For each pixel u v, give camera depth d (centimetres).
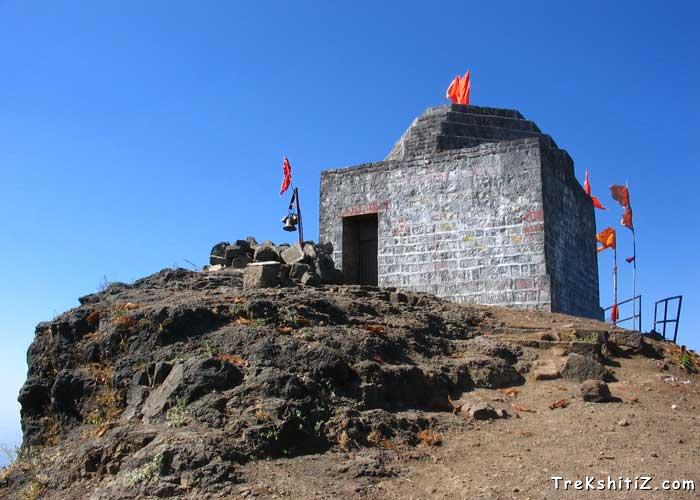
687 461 771
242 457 745
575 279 1855
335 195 1975
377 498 688
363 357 968
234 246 1605
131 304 1112
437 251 1786
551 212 1728
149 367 936
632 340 1256
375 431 833
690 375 1168
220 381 864
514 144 1736
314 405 841
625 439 840
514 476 741
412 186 1858
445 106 2081
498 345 1152
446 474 753
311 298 1141
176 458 727
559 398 1001
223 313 1033
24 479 837
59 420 969
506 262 1689
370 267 1966
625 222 2250
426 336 1148
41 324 1125
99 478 762
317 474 731
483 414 924
